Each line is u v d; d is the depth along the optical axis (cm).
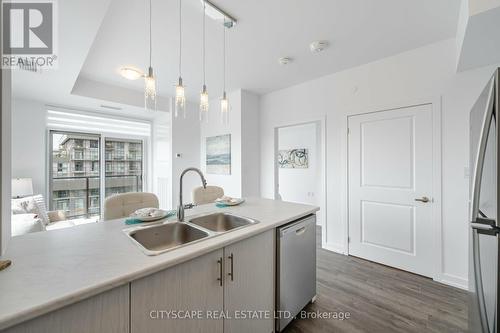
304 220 182
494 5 130
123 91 366
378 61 267
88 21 162
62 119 386
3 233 99
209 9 178
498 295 93
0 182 93
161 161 470
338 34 217
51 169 376
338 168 303
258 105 403
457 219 216
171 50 246
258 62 276
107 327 79
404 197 249
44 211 304
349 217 292
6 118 100
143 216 151
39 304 64
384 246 264
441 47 225
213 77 321
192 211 185
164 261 93
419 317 174
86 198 418
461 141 215
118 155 459
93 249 105
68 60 217
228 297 123
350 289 213
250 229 137
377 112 269
